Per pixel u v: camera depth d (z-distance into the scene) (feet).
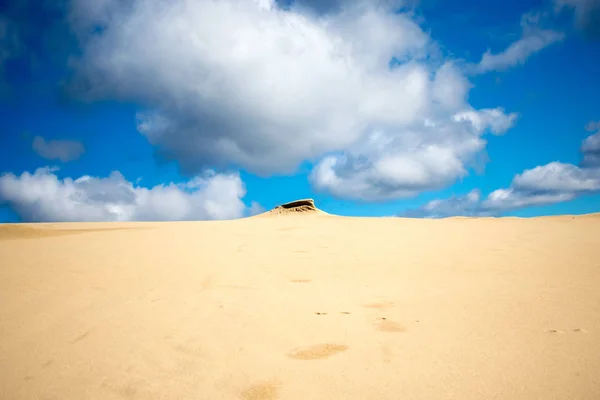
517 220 45.60
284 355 6.77
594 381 5.41
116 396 5.44
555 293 10.37
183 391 5.54
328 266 15.90
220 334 7.86
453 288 11.46
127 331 8.07
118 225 52.34
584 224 36.70
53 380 5.94
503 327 7.79
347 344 7.22
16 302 10.33
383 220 51.85
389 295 10.91
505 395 5.14
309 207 93.40
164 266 15.74
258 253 19.60
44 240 27.37
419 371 5.95
